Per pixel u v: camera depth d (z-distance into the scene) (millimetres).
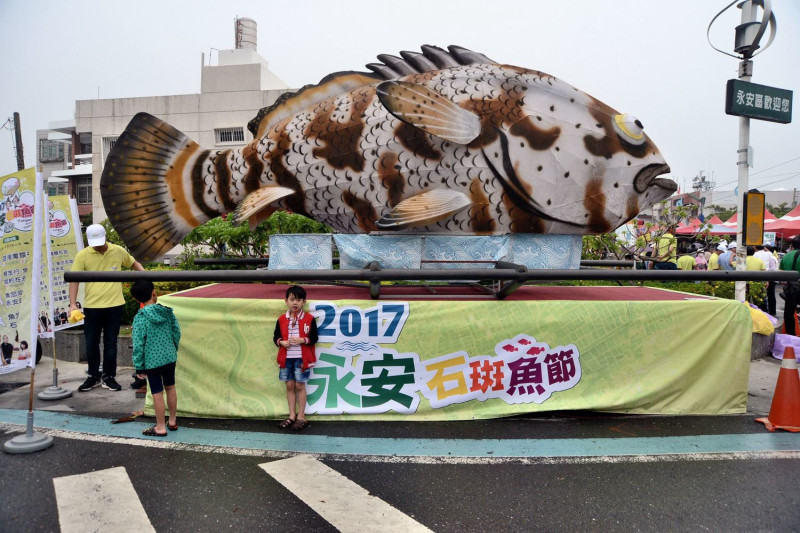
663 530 2682
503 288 4203
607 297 4684
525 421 4160
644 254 8438
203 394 4211
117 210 4297
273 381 4168
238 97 18359
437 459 3469
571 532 2660
